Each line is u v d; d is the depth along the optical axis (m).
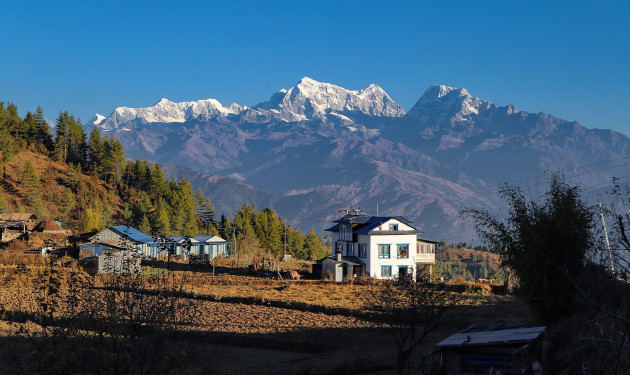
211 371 26.02
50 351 10.78
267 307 53.34
